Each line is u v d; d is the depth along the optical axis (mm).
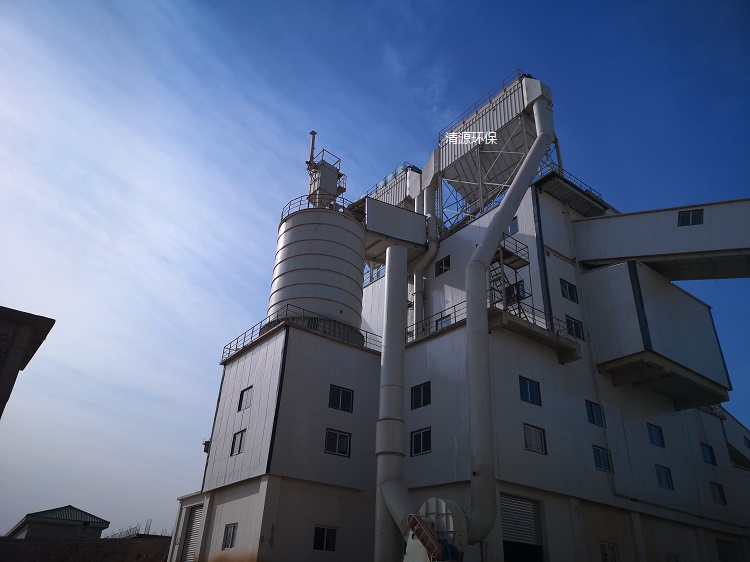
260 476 27625
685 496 35750
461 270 39438
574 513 27969
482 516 22578
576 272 37750
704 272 36281
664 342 34250
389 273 29203
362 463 30953
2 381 17609
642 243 36406
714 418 43969
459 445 27031
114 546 39844
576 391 32281
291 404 29297
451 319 38500
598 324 35688
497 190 43812
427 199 46531
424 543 20031
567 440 29906
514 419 27672
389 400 25766
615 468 31688
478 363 25859
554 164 40594
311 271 36500
